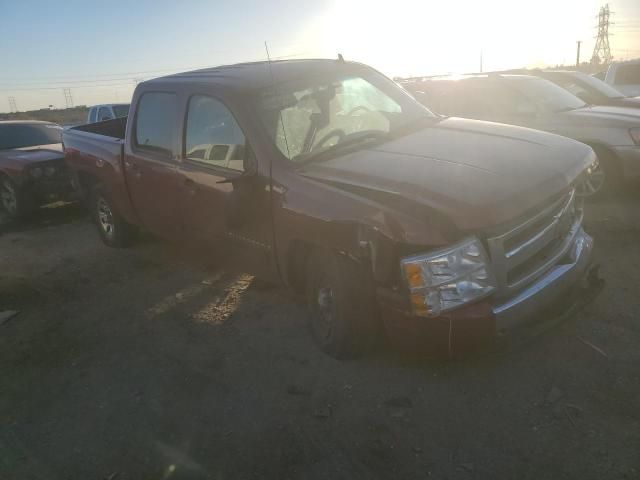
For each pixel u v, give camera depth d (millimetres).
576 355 3502
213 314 4703
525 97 7176
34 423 3523
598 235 5441
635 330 3693
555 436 2857
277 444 3047
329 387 3477
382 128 4359
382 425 3090
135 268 6051
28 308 5316
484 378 3381
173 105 4828
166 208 5098
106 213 6688
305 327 4266
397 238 3031
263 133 3975
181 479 2875
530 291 3213
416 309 3039
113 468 3029
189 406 3490
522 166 3402
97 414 3531
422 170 3398
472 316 2979
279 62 4910
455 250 2951
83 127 7156
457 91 7879
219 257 4730
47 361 4281
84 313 5066
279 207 3768
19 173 8430
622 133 6270
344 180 3486
